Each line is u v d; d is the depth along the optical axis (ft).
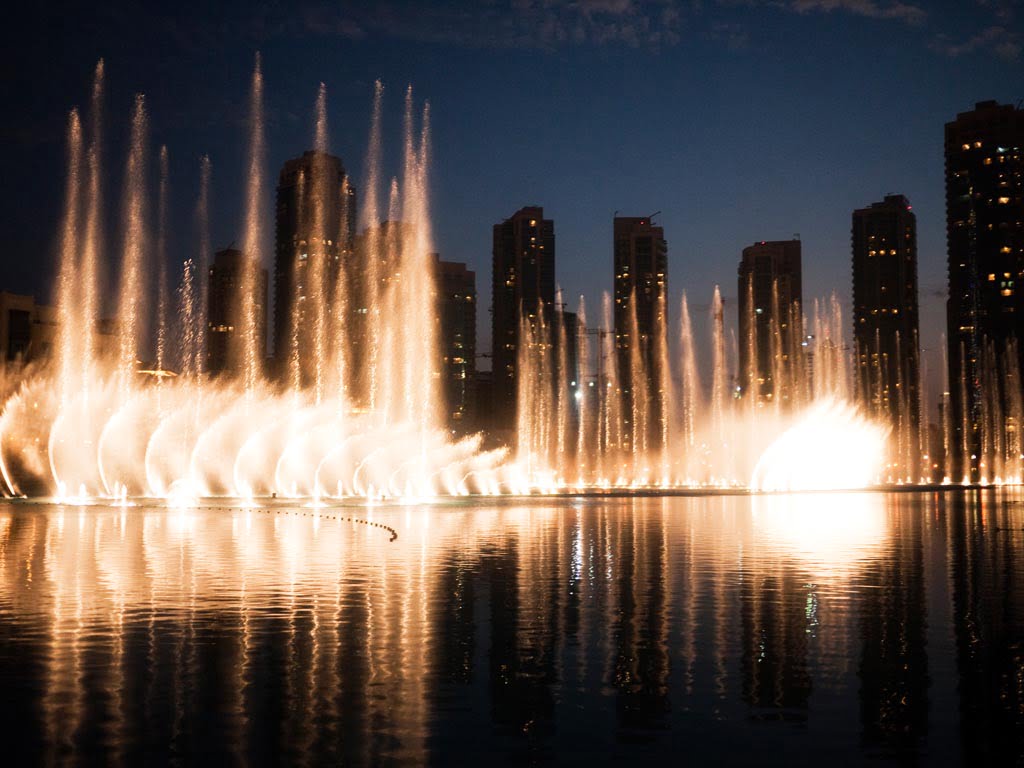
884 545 110.73
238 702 38.42
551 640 51.16
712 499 249.55
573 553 97.86
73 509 174.91
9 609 59.41
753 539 117.91
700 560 92.17
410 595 66.69
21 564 84.23
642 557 94.53
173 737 33.91
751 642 51.01
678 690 40.96
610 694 40.22
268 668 44.09
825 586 73.36
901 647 49.83
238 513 166.61
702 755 32.60
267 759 31.76
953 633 53.78
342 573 78.89
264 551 96.99
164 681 41.57
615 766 31.48
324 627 54.13
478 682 42.01
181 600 63.46
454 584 72.79
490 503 216.33
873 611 61.16
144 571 79.30
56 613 57.98
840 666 45.42
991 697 39.96
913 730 35.47
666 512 182.29
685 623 56.49
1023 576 79.87
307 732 34.63
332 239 400.26
